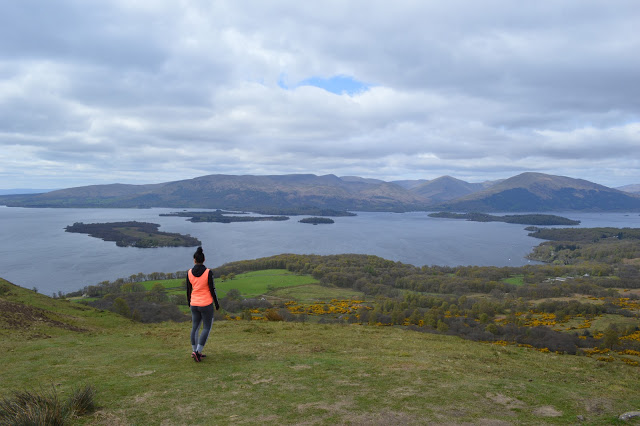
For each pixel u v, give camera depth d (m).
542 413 7.18
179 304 77.44
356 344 15.27
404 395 8.13
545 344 43.53
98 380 9.52
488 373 10.62
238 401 7.79
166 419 6.89
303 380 9.31
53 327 21.23
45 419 6.39
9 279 130.12
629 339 47.28
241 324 21.00
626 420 6.80
